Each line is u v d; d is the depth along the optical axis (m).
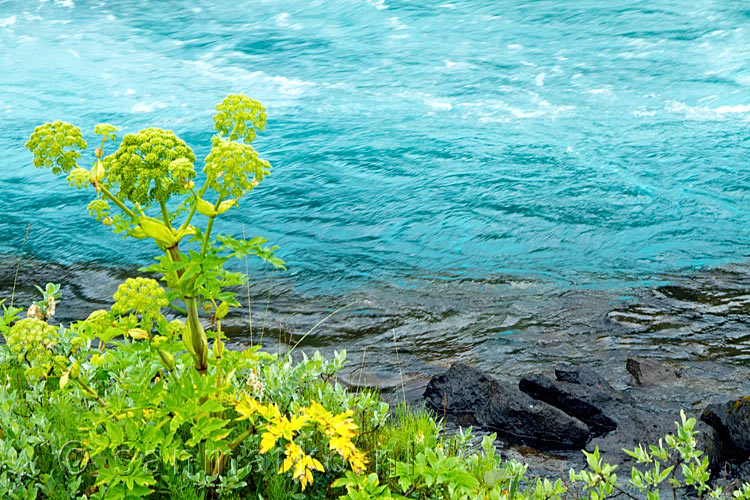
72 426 4.23
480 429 5.96
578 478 4.03
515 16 23.69
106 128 3.27
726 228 11.47
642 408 6.19
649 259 10.54
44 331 3.59
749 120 15.55
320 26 24.14
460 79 19.00
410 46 21.73
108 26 25.19
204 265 3.32
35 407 4.54
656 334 7.95
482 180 13.52
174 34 24.14
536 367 7.21
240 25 24.67
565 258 10.70
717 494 4.06
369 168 14.31
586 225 11.73
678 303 8.91
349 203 12.90
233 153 3.18
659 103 16.72
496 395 6.07
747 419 5.48
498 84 18.50
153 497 4.05
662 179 13.20
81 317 8.84
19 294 9.62
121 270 10.55
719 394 6.44
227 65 21.02
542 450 5.63
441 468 3.61
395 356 7.60
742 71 18.06
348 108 17.59
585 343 7.78
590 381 6.40
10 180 14.33
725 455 5.37
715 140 14.66
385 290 9.65
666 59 19.22
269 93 18.78
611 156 14.26
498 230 11.70
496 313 8.77
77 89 19.42
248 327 8.42
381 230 11.88
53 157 3.20
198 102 18.31
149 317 3.45
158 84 19.67
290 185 13.66
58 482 3.98
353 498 3.47
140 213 3.32
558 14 23.45
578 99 17.30
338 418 3.61
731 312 8.56
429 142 15.41
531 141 15.16
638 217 11.93
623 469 5.20
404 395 6.60
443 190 13.23
